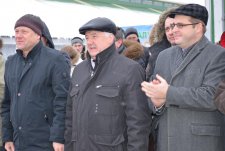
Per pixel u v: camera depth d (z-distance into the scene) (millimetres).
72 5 14852
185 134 2254
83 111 2480
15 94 2932
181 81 2305
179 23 2289
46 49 3008
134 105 2400
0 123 3555
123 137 2430
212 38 3348
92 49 2518
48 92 2920
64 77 2928
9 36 9508
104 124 2408
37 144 2861
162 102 2264
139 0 21484
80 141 2482
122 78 2436
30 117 2852
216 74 2201
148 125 2473
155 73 2545
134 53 4078
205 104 2143
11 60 3094
